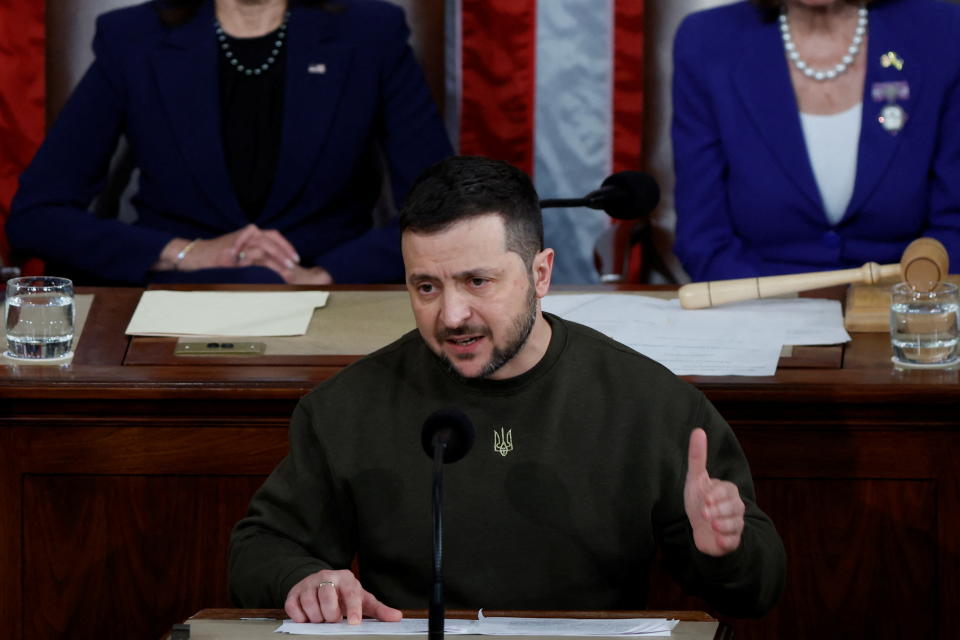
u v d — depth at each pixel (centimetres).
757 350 964
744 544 698
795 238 1364
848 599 935
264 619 653
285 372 941
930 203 1361
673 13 1545
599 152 1667
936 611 929
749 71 1360
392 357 774
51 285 972
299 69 1480
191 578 948
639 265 1631
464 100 1662
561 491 739
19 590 945
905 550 925
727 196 1384
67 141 1492
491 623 634
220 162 1468
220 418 928
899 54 1343
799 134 1345
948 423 905
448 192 684
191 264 1431
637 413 747
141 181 1513
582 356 757
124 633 953
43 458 932
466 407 746
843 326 1018
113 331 1026
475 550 740
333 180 1491
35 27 1599
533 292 708
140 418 927
